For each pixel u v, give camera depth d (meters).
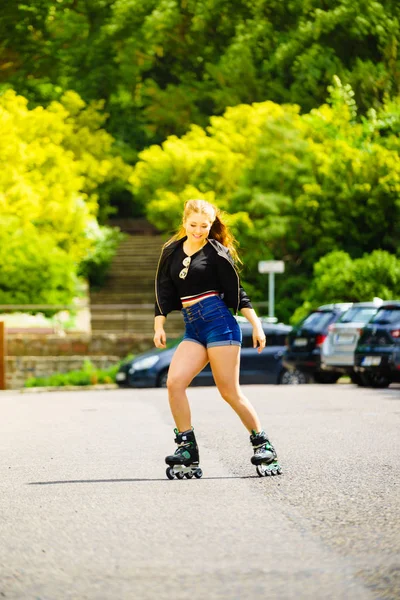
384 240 49.09
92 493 9.39
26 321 43.03
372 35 67.00
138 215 72.50
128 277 55.78
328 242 48.47
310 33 66.31
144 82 74.31
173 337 45.41
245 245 48.06
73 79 71.56
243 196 48.88
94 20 73.31
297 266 49.06
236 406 10.27
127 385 31.86
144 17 73.44
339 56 67.19
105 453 12.56
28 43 69.12
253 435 10.33
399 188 48.41
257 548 6.97
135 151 69.25
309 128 51.47
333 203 48.91
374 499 8.91
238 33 70.50
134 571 6.39
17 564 6.64
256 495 9.16
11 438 14.56
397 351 26.39
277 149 49.22
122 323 49.19
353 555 6.75
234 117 52.81
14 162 48.41
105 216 62.28
